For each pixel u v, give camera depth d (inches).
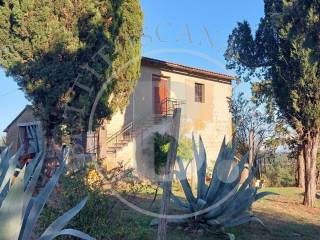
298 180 672.4
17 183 126.4
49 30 406.6
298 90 427.5
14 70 407.2
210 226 281.4
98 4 444.8
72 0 419.8
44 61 408.5
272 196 502.6
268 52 530.9
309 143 442.0
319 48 419.2
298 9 423.5
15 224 125.6
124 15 485.4
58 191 229.9
